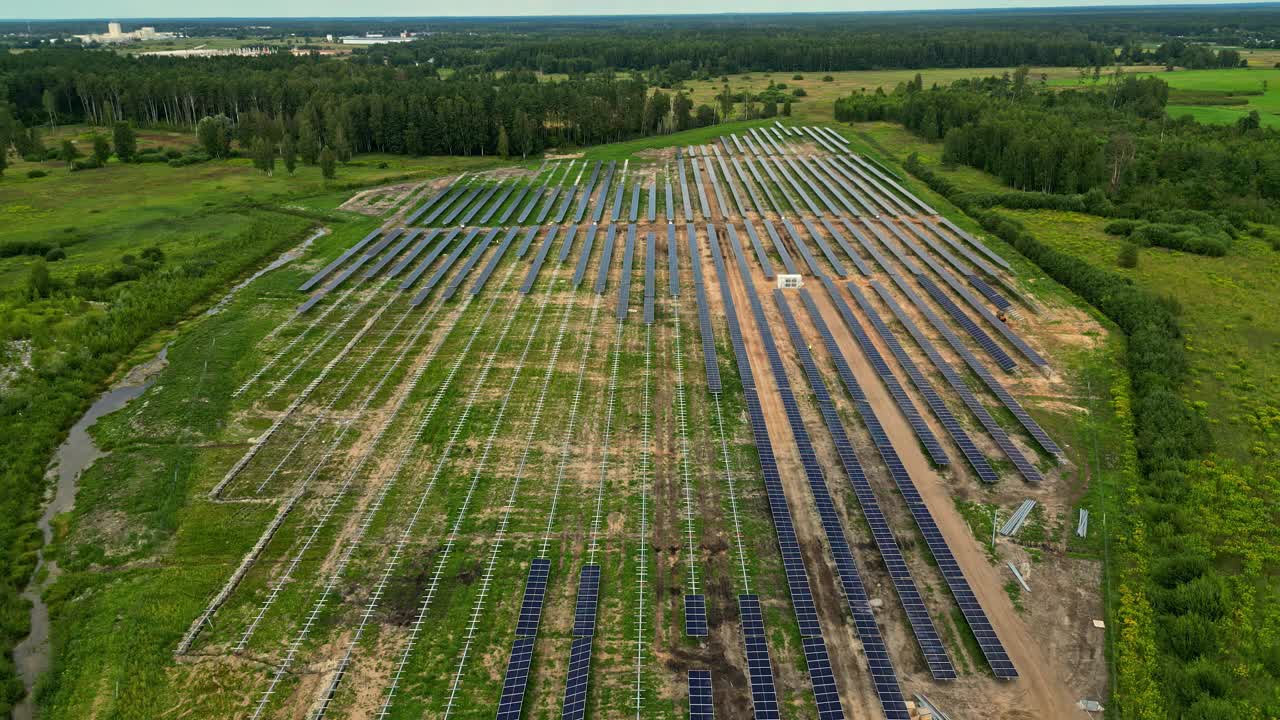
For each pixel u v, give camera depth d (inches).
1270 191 4303.6
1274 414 2299.5
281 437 2212.1
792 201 4503.0
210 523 1875.0
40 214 4249.5
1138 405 2335.1
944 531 1857.8
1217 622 1568.7
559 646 1546.5
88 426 2326.5
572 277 3380.9
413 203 4584.2
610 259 3595.0
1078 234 3870.6
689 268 3486.7
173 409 2329.0
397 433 2236.7
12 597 1648.6
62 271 3383.4
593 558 1770.4
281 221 4168.3
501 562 1756.9
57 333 2802.7
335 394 2436.0
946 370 2556.6
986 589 1689.2
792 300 3142.2
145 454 2137.1
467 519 1888.5
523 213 4252.0
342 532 1849.2
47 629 1601.9
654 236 3878.0
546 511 1915.6
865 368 2615.7
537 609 1610.5
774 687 1444.4
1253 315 2942.9
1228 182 4365.2
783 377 2529.5
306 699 1439.5
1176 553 1759.4
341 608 1635.1
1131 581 1700.3
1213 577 1654.8
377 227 4121.6
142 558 1771.7
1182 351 2640.3
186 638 1558.8
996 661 1492.4
